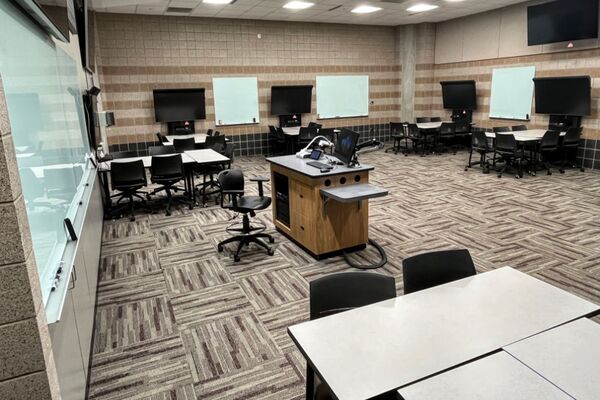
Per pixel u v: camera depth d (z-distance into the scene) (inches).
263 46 392.2
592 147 303.1
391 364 57.0
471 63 396.5
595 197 230.8
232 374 97.1
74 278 87.0
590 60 299.0
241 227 199.3
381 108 462.6
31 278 54.5
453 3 335.0
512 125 364.5
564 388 51.5
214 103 382.0
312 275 147.6
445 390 51.6
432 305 71.6
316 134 357.4
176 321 120.0
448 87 413.4
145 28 346.0
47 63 107.6
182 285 142.3
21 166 68.4
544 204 220.5
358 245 166.4
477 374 54.3
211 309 126.3
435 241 174.7
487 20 373.4
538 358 57.2
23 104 76.2
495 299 73.2
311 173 152.6
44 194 81.8
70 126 138.3
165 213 226.1
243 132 399.9
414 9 356.2
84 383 88.4
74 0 167.9
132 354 105.3
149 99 357.4
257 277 147.1
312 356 59.1
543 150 288.0
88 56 222.4
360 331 64.8
